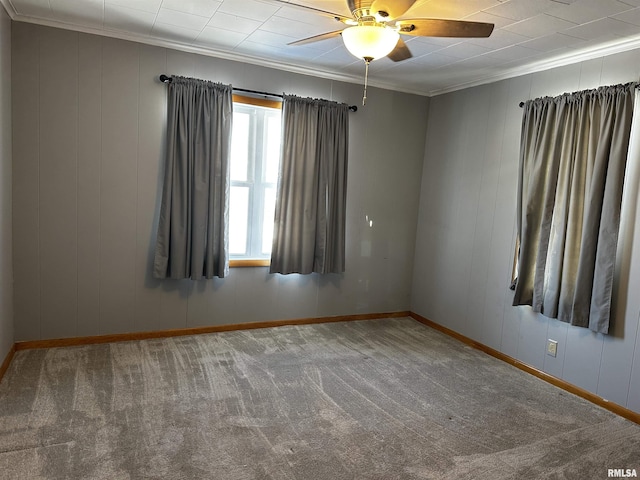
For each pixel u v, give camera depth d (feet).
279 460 7.43
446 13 8.79
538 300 11.35
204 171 12.30
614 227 9.68
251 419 8.68
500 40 10.12
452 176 14.70
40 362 10.63
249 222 13.80
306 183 13.66
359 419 8.93
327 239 14.24
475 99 13.82
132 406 8.87
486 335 13.30
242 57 12.67
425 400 9.95
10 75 10.32
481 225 13.55
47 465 6.96
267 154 13.82
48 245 11.25
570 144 10.60
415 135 15.76
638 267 9.50
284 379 10.56
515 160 12.45
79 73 11.07
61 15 10.31
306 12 9.27
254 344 12.74
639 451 8.34
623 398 9.75
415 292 16.25
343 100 14.37
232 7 9.25
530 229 11.50
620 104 9.55
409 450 7.95
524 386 11.02
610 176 9.70
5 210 10.05
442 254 15.06
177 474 6.93
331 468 7.30
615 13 8.29
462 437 8.50
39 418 8.25
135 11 9.82
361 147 14.88
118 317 12.23
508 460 7.83
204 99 12.11
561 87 11.20
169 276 12.39
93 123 11.35
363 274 15.56
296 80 13.58
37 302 11.30
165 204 11.94
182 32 11.05
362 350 12.82
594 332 10.34
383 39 7.22
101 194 11.64
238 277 13.61
